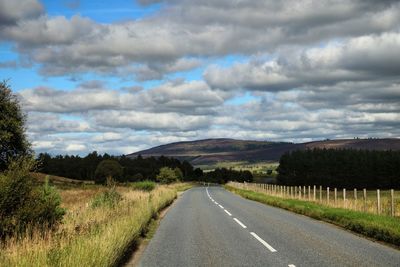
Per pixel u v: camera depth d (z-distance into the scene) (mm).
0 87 27344
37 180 13695
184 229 17062
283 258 10469
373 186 127188
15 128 27484
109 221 13219
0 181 12297
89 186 70438
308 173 142250
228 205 32188
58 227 13008
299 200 32938
